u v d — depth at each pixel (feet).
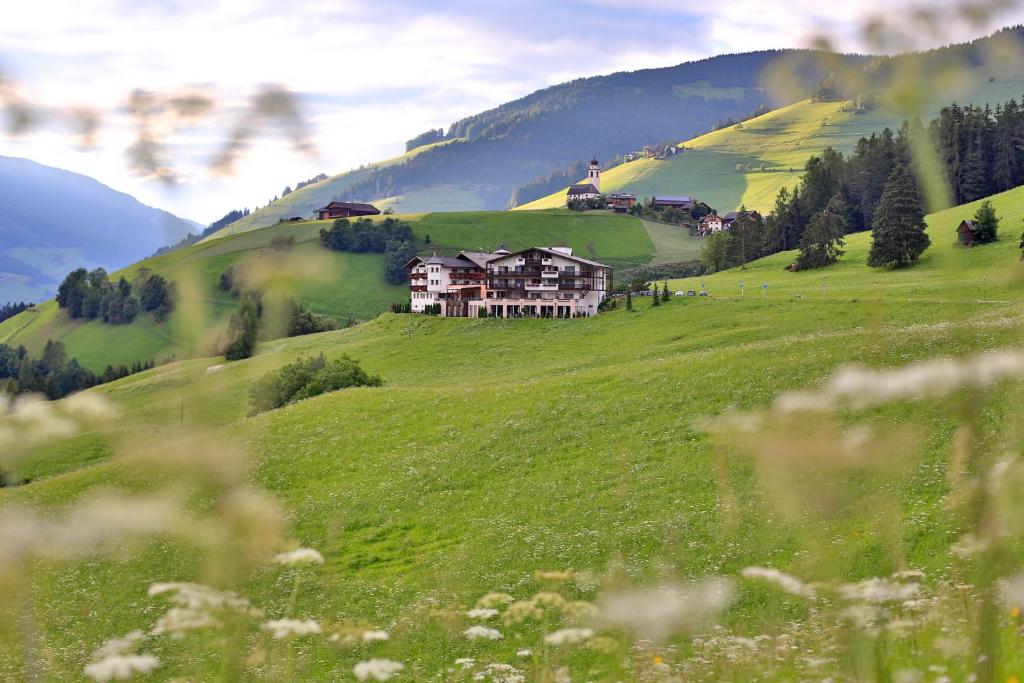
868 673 18.44
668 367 181.88
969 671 16.61
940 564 59.36
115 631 78.02
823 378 142.61
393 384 298.76
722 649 28.60
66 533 14.65
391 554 113.91
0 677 35.50
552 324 354.33
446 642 69.97
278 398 258.37
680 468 120.16
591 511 112.98
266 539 15.05
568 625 53.26
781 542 67.92
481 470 144.56
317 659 61.72
